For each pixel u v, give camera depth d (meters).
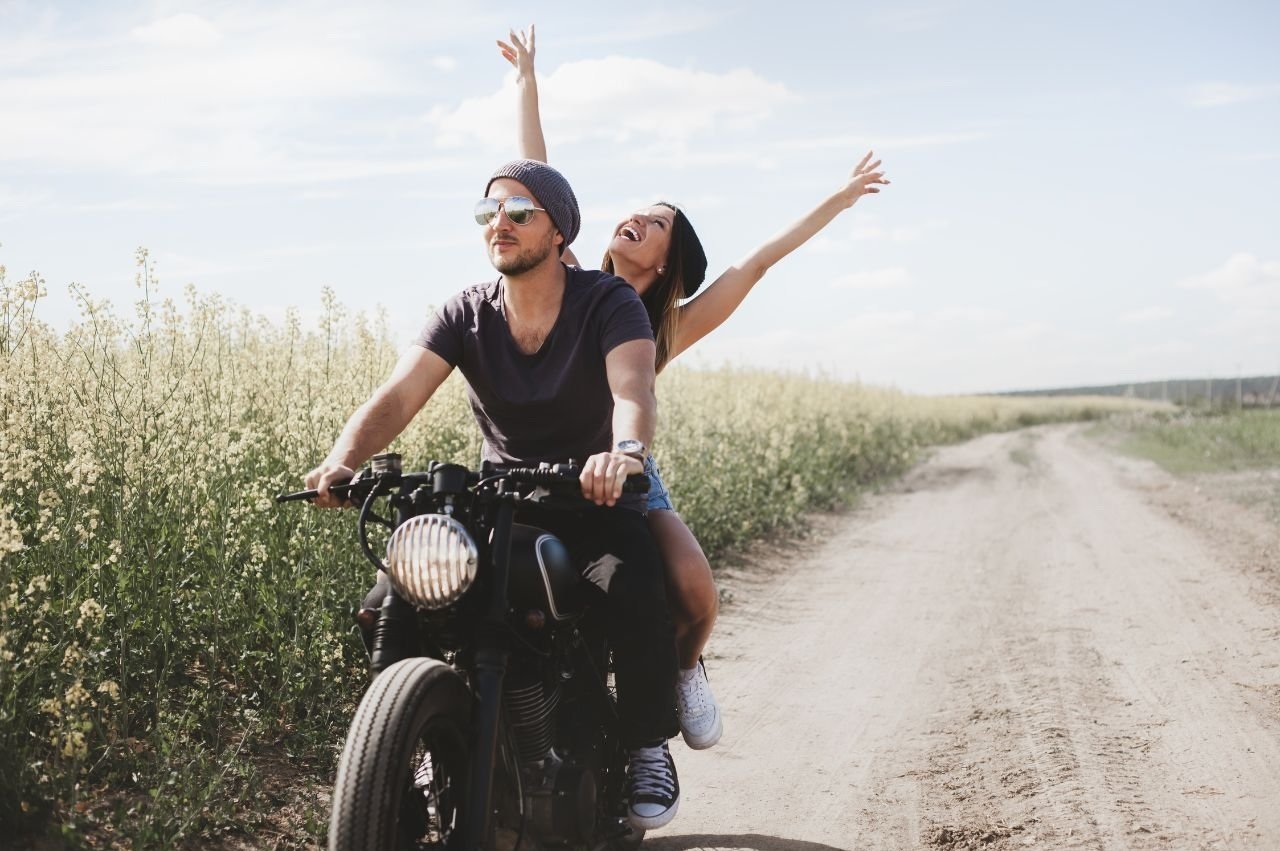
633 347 3.25
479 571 2.80
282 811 4.04
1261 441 24.33
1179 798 4.45
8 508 3.74
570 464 2.83
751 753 5.18
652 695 3.24
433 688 2.67
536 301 3.31
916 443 27.97
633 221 4.15
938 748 5.18
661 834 4.23
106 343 5.32
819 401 20.94
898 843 4.12
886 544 12.05
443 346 3.38
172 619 4.58
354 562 5.45
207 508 4.95
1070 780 4.64
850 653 7.11
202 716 4.43
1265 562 9.84
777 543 11.83
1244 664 6.45
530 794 3.09
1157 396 73.12
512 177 3.25
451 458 7.11
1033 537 12.27
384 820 2.50
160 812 3.63
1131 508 14.73
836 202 4.48
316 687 4.82
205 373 5.95
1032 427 53.75
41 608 3.84
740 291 4.34
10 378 4.53
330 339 6.56
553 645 3.15
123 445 4.74
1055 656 6.79
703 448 11.53
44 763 3.59
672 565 3.71
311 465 5.47
